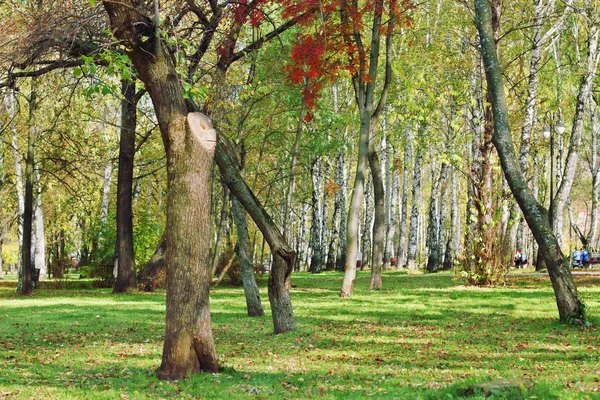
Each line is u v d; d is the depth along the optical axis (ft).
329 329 46.98
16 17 41.63
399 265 163.84
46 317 61.11
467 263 84.79
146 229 120.37
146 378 30.04
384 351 37.40
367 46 76.59
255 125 94.53
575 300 46.65
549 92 95.20
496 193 83.92
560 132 97.45
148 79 30.78
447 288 81.46
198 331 30.09
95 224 122.42
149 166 148.46
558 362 31.96
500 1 84.17
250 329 49.44
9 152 119.65
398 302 65.10
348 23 71.41
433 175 135.13
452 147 89.56
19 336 47.88
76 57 45.21
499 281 84.17
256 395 25.50
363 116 72.74
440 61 90.27
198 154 29.58
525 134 88.17
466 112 102.63
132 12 30.17
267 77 80.02
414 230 144.97
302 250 212.43
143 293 96.43
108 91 30.63
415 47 92.89
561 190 93.20
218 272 114.73
